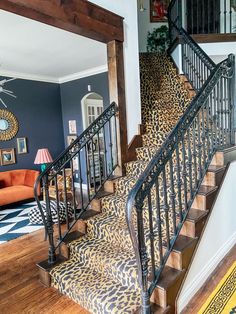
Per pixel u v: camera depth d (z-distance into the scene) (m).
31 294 2.34
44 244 3.40
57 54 4.66
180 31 4.63
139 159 3.54
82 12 2.69
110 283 2.16
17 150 6.14
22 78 6.18
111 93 3.29
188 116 2.17
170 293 1.89
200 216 2.21
